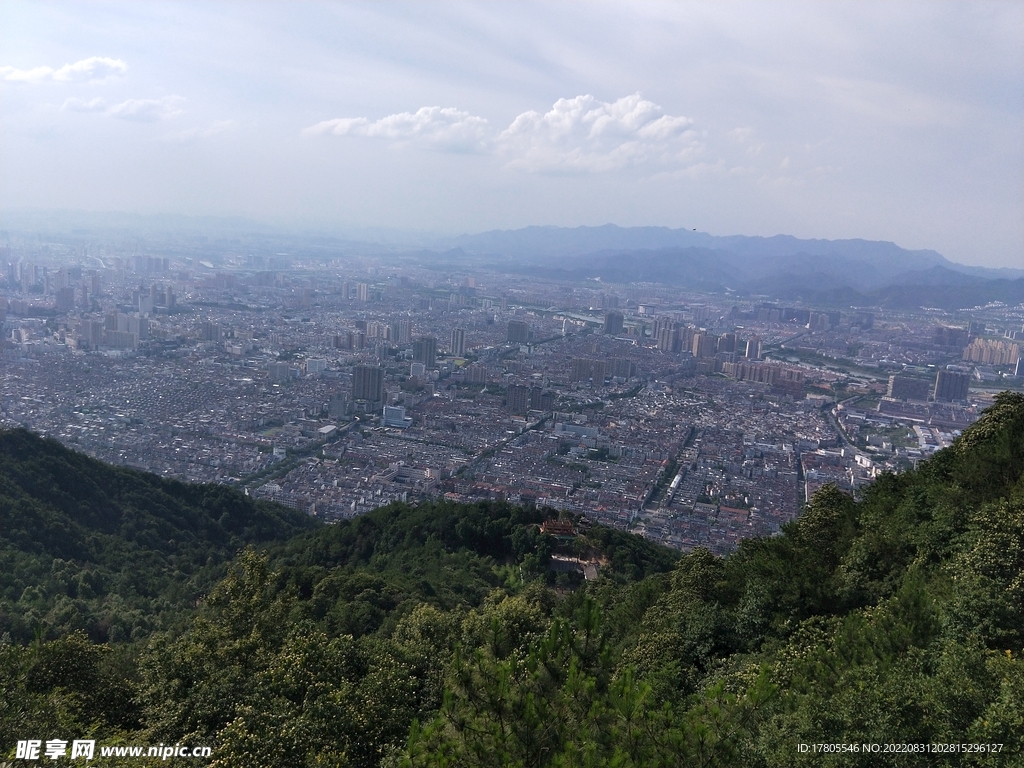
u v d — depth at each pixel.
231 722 37.50
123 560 111.06
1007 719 26.56
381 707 40.94
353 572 91.44
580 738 26.19
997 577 39.66
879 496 72.12
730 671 43.88
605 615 71.94
